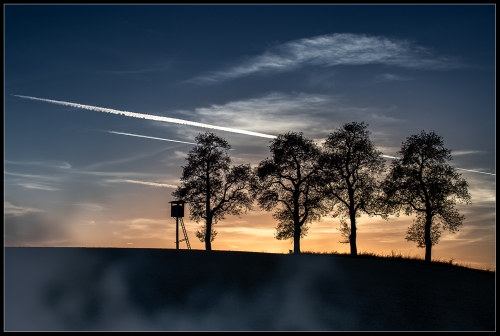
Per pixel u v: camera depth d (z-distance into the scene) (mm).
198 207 59844
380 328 19266
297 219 55844
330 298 23266
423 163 50281
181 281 24688
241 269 28875
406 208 51156
